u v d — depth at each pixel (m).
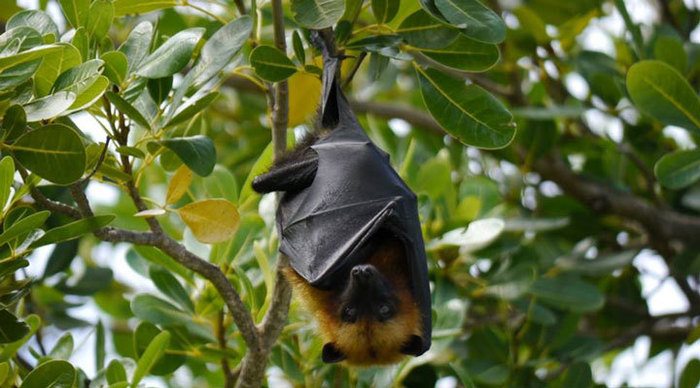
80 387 11.02
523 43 16.39
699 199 16.00
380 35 9.98
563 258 15.55
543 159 16.52
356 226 10.80
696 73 15.18
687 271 15.88
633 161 16.62
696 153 11.73
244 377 10.48
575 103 16.56
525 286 14.05
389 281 11.43
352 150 11.09
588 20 16.31
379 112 17.12
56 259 13.43
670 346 16.41
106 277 14.64
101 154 9.19
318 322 11.50
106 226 9.48
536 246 15.92
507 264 14.51
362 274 10.76
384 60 10.09
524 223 14.74
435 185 13.86
